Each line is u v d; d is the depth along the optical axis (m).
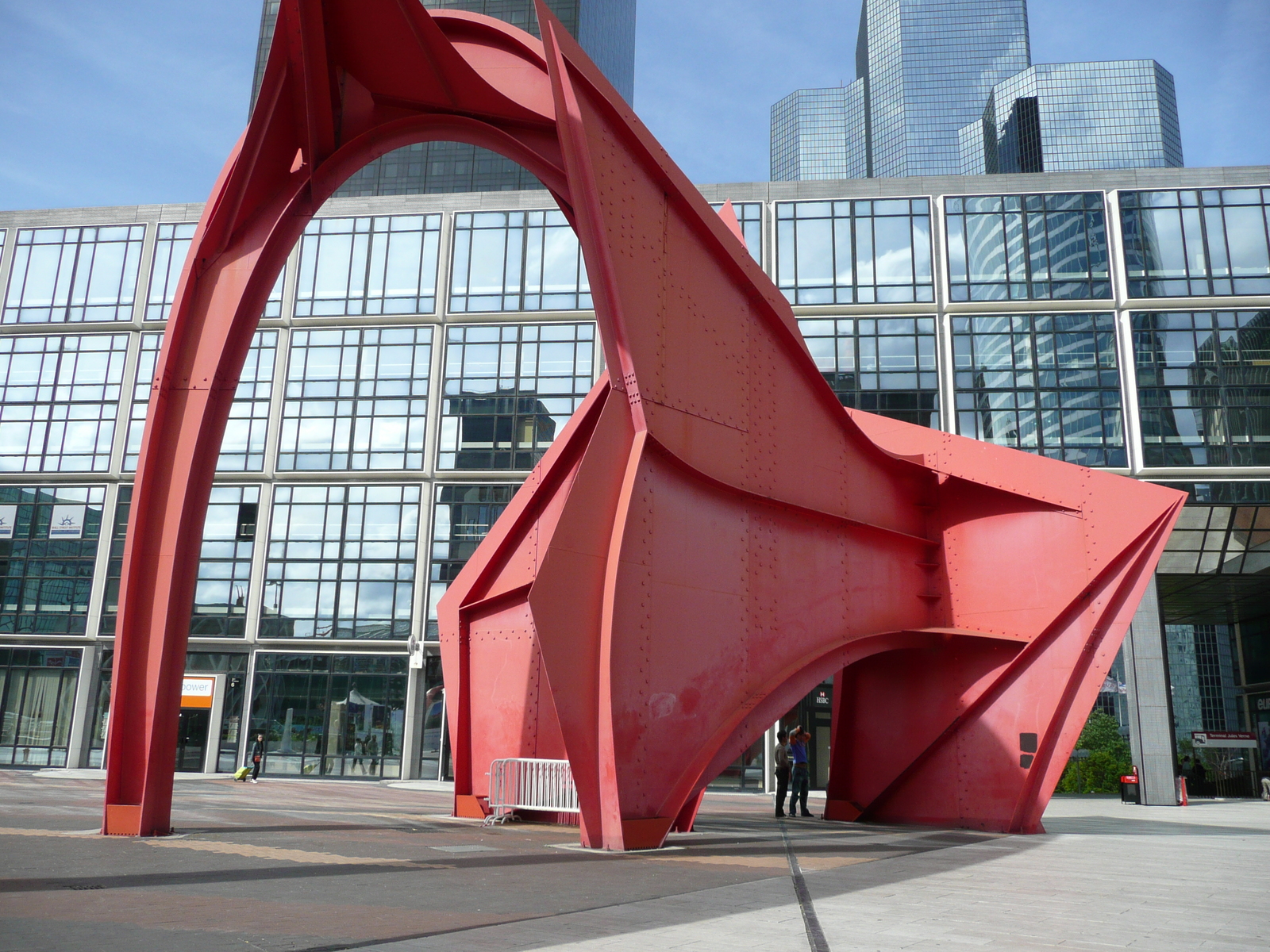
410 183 109.88
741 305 13.01
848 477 14.36
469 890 6.88
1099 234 36.59
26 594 39.47
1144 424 34.66
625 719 10.40
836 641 13.43
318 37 11.54
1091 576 14.02
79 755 37.88
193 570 11.41
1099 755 43.50
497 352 39.50
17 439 40.62
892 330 37.00
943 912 6.16
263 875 7.54
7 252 42.22
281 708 37.44
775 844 11.36
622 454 10.95
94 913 5.57
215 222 11.88
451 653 16.25
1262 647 45.66
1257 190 36.06
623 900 6.43
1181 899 7.23
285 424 39.50
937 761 15.19
